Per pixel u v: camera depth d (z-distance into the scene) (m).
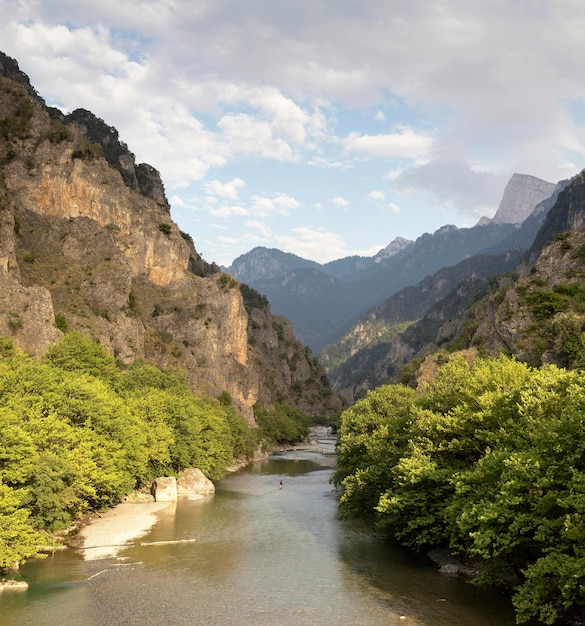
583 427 35.72
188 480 99.00
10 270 124.44
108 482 64.50
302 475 131.75
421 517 50.81
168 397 102.44
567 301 114.06
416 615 40.22
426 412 55.69
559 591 37.31
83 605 41.50
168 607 41.50
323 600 43.44
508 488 36.94
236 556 56.47
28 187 181.38
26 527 45.06
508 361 58.12
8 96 198.38
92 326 146.25
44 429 57.72
